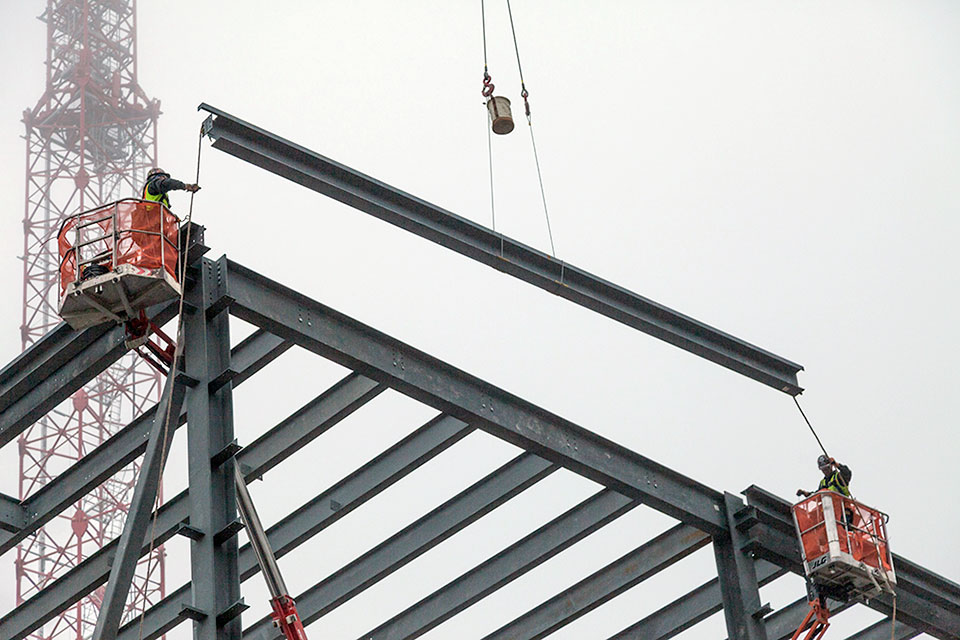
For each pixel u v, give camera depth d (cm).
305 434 3872
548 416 3922
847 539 3825
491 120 3669
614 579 4200
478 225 3838
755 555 4084
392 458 4016
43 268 9894
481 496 4075
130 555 3322
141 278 3288
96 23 10788
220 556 3344
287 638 3397
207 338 3525
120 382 9425
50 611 4094
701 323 4088
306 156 3672
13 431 3788
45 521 3994
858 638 4516
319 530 4084
